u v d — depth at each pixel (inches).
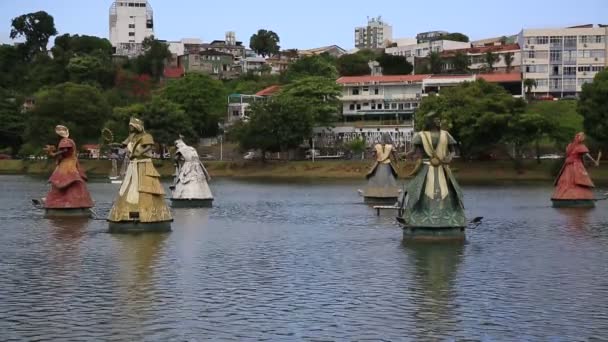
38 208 2340.1
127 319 864.3
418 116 4953.3
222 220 2026.3
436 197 1523.1
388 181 2657.5
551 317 871.7
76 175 2033.7
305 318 871.1
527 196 3024.1
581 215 2129.7
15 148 6402.6
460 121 4628.4
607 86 4183.1
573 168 2438.5
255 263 1259.8
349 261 1282.0
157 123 5378.9
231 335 800.3
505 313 890.7
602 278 1112.8
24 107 7308.1
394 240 1567.4
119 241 1531.7
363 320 860.0
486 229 1772.9
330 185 4045.3
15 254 1357.0
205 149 6417.3
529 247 1450.5
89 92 5915.4
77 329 823.1
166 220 1717.5
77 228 1761.8
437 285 1061.1
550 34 7180.1
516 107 4714.6
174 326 834.8
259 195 3186.5
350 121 6771.7
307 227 1844.2
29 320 861.8
